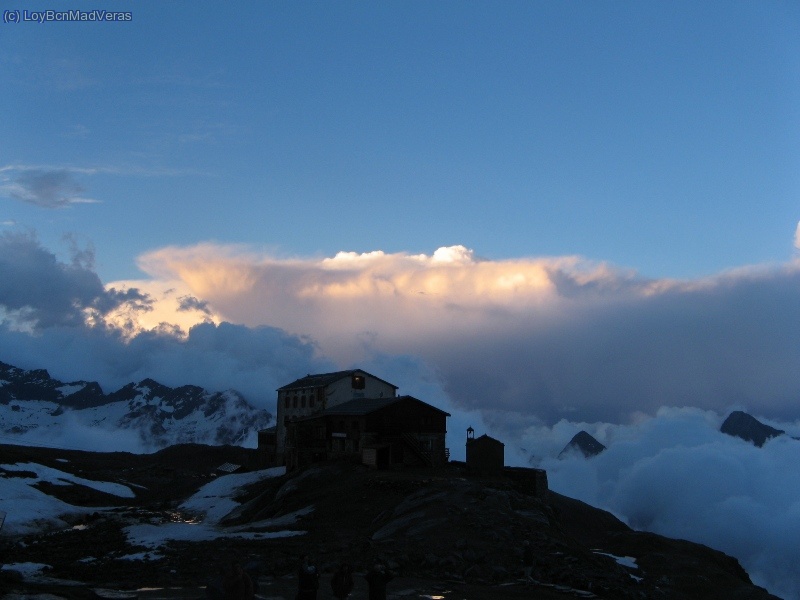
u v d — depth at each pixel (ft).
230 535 201.16
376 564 97.35
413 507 192.54
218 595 84.23
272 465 401.29
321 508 223.51
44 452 514.68
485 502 191.62
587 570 148.56
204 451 549.54
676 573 230.07
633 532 316.60
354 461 289.33
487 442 274.57
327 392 364.79
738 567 295.28
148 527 239.30
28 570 152.97
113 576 142.92
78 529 246.06
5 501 263.29
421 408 303.68
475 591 125.90
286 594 117.80
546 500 270.67
